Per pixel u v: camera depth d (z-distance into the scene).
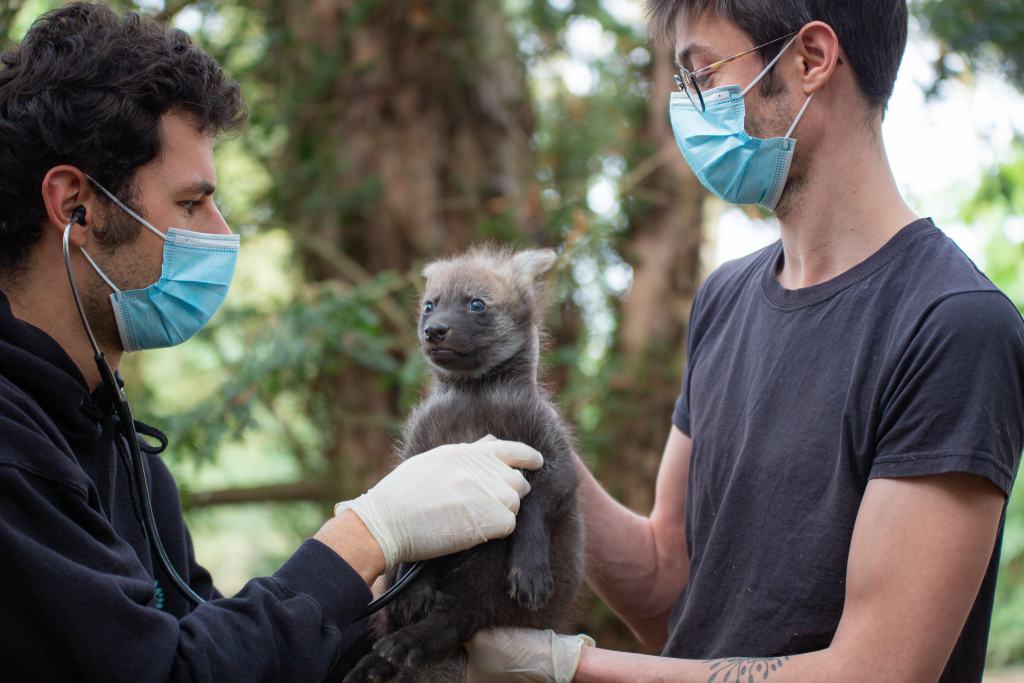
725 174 2.25
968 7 5.68
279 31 5.63
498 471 2.29
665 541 2.71
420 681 2.40
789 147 2.14
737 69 2.17
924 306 1.85
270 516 7.44
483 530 2.18
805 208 2.18
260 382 4.96
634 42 6.88
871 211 2.10
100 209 2.05
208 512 7.09
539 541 2.37
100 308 2.13
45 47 2.00
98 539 1.83
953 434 1.73
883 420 1.85
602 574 2.71
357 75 5.78
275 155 6.14
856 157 2.12
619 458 6.20
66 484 1.77
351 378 5.86
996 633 8.78
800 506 1.99
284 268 6.54
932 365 1.78
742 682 1.86
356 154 5.82
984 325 1.77
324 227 5.88
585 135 6.59
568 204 5.82
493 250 4.57
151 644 1.70
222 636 1.77
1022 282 8.85
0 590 1.62
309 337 4.91
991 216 8.34
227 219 5.51
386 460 5.80
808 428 2.01
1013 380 1.77
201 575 2.65
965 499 1.73
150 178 2.10
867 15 2.05
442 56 5.82
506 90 6.13
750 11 2.12
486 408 2.75
